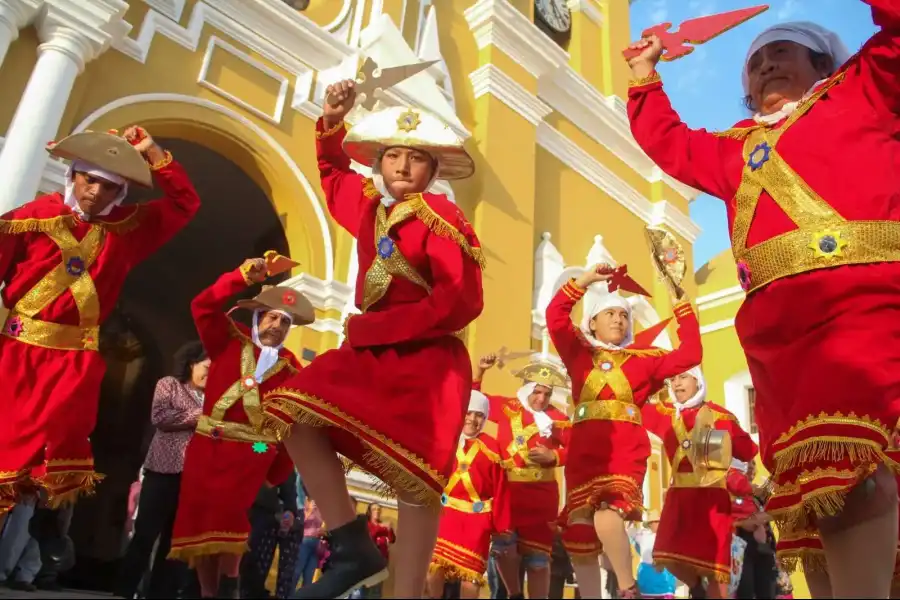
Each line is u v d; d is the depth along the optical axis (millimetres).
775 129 1949
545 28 11844
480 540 4805
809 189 1773
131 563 3689
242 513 3838
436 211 2133
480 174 8891
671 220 11867
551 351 8773
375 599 5395
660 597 7848
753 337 1813
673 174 2215
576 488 4102
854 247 1661
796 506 1577
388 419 1955
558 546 6051
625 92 12156
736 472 5105
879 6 1758
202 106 6719
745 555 6012
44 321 3035
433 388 2035
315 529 5742
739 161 1982
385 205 2273
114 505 8844
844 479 1470
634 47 2436
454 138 2273
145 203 3369
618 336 4535
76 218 3182
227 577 3762
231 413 3979
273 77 7406
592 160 10953
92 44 5875
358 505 6285
